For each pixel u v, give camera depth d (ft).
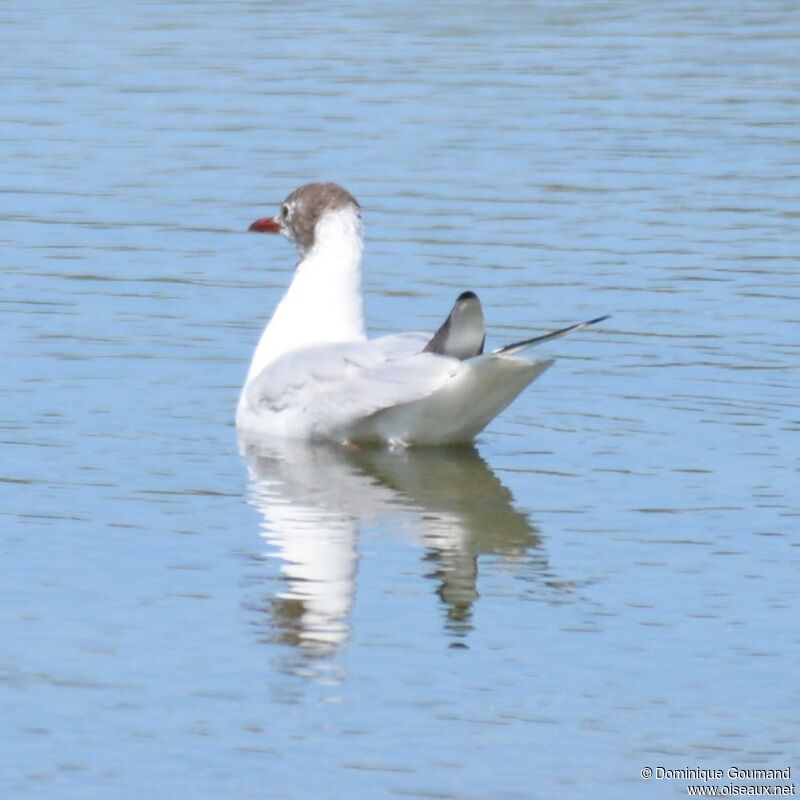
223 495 44.34
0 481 45.03
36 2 119.24
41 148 82.58
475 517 43.06
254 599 37.73
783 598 38.22
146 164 80.02
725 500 44.45
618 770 30.99
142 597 37.78
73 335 58.03
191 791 30.04
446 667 34.73
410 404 46.96
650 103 91.40
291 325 50.70
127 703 33.06
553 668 34.83
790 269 65.36
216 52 103.19
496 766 31.04
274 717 32.60
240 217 72.43
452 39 107.86
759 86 95.61
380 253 67.36
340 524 42.52
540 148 82.48
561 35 109.81
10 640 35.63
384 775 30.66
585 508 43.88
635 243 68.49
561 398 53.06
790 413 51.44
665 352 56.75
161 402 52.08
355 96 92.22
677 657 35.32
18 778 30.40
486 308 60.95
